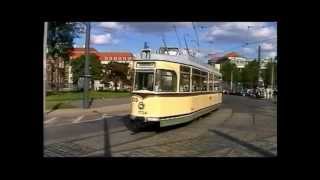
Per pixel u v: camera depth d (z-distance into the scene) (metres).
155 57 20.23
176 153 14.03
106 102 48.53
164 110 20.41
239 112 35.59
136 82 20.45
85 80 36.53
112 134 19.22
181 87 21.94
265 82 83.50
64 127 22.20
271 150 14.91
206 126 23.27
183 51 23.89
